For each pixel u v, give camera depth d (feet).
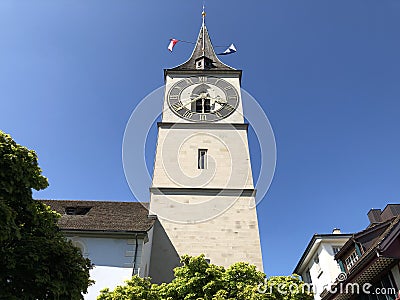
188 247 68.18
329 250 67.62
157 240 68.74
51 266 31.83
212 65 111.14
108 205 77.20
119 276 54.85
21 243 32.83
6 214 28.86
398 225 38.04
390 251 37.42
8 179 33.14
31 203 34.91
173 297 48.70
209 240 69.10
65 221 64.13
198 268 51.08
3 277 30.12
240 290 47.21
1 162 32.86
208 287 48.01
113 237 59.36
